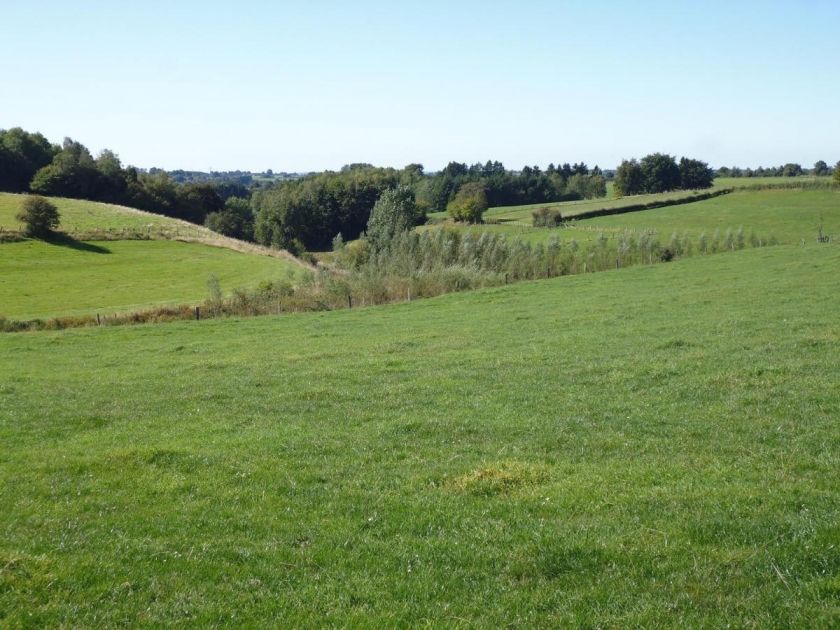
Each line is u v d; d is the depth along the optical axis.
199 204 169.50
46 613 8.22
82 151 175.62
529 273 63.03
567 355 25.34
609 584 8.44
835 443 13.70
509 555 9.39
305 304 50.84
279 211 135.38
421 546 9.91
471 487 12.30
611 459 13.66
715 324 29.70
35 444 17.22
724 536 9.43
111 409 20.97
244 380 24.47
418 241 66.44
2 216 105.75
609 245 70.69
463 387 21.22
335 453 15.05
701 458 13.31
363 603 8.41
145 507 12.06
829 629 7.14
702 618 7.54
